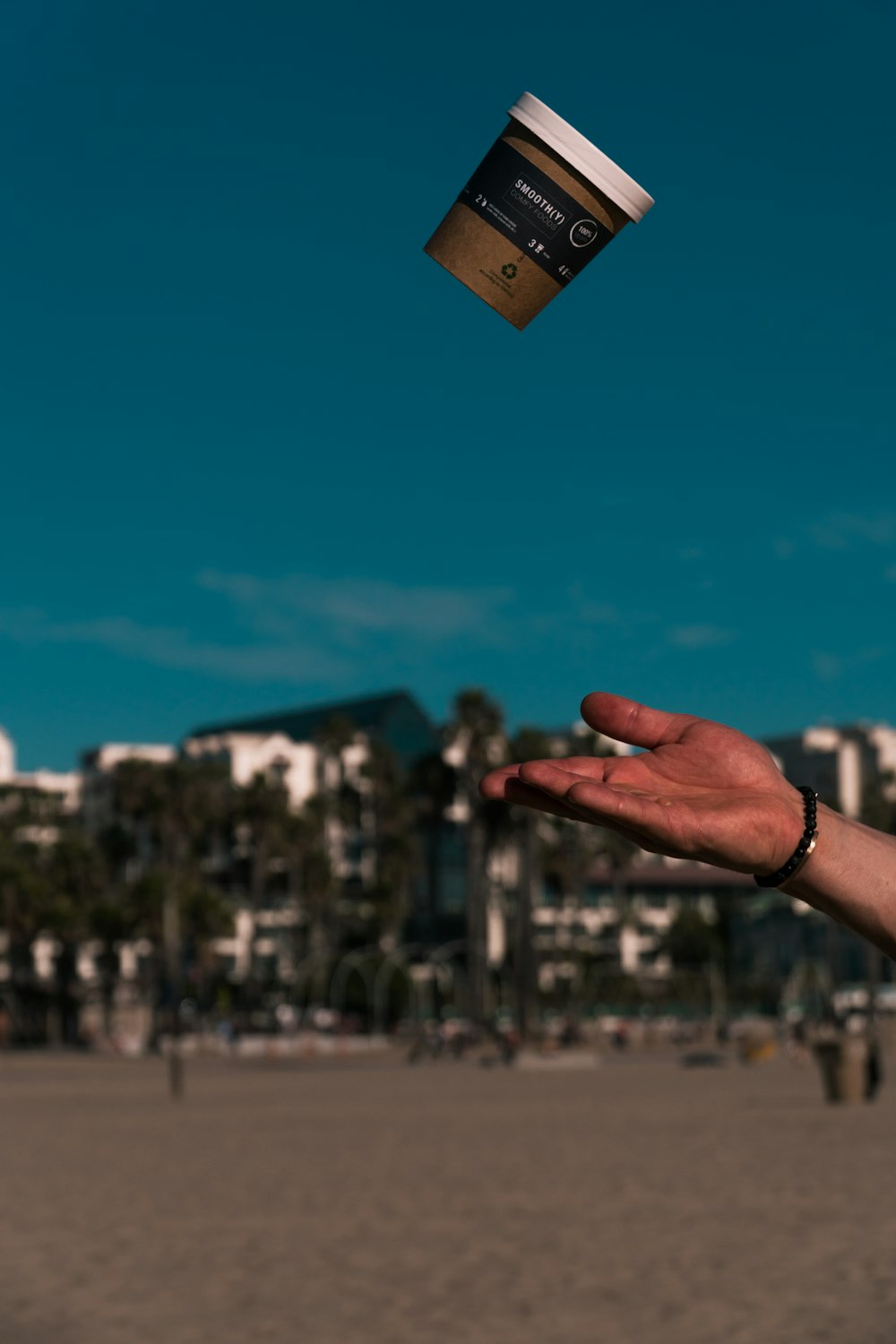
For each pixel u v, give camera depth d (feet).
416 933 393.50
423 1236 44.57
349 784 352.49
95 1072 215.51
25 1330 30.53
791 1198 53.01
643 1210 50.24
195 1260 40.22
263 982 374.22
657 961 475.31
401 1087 161.38
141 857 365.20
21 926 316.81
